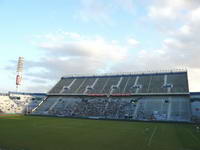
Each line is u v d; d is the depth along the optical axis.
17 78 121.12
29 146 26.23
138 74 110.75
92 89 106.50
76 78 122.75
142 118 78.56
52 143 28.69
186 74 100.31
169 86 92.94
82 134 38.81
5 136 34.00
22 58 122.62
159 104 84.94
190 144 29.80
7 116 86.25
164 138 35.16
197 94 89.50
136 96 94.38
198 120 70.06
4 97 114.50
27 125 52.72
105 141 31.39
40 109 100.12
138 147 27.02
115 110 87.38
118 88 101.88
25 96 120.12
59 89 113.62
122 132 42.94
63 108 97.19
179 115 75.50
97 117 85.25
